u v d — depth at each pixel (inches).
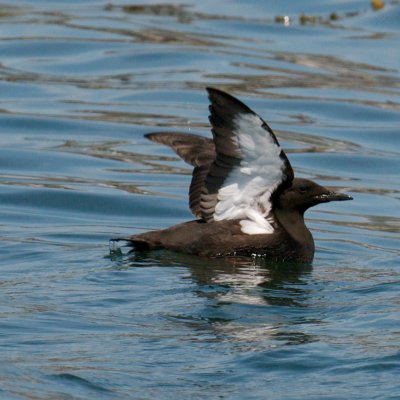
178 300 462.3
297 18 1046.4
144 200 665.6
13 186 680.4
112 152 751.7
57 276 496.1
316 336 413.1
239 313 445.1
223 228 538.6
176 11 1072.2
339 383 366.9
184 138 582.9
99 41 969.5
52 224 619.8
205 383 366.3
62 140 771.4
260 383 366.9
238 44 971.9
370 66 920.9
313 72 909.2
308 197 548.7
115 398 351.6
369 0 1087.6
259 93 861.2
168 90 865.5
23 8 1072.2
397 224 640.4
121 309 445.7
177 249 541.3
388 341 405.1
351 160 750.5
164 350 395.2
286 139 780.0
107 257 534.9
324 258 561.9
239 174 521.0
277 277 509.4
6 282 482.9
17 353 386.9
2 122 794.8
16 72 897.5
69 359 382.9
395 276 515.2
